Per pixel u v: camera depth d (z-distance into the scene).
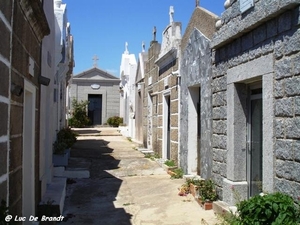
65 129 12.52
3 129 3.25
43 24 5.45
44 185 6.76
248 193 6.01
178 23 10.30
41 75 6.15
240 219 4.50
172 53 10.30
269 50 4.95
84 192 8.23
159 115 12.24
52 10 8.38
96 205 7.20
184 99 9.32
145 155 12.73
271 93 4.88
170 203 7.04
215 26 6.94
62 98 14.51
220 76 6.63
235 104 6.06
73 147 14.94
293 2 4.27
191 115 9.01
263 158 5.07
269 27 4.95
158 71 12.42
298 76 4.33
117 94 30.34
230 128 6.14
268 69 4.96
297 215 4.07
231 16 5.97
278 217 3.99
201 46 7.87
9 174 3.52
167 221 6.04
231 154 6.10
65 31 11.60
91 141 17.88
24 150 5.09
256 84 5.90
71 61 14.87
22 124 4.27
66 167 10.26
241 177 6.06
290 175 4.48
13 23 3.63
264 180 5.04
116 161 11.62
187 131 9.05
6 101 3.35
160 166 10.80
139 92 17.78
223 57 6.48
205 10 7.72
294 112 4.41
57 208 6.01
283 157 4.62
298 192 4.32
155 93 12.82
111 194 8.05
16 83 3.84
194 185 7.33
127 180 9.38
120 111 29.19
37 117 5.77
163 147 11.72
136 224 5.99
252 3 5.16
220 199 6.60
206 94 7.55
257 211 4.18
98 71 30.06
